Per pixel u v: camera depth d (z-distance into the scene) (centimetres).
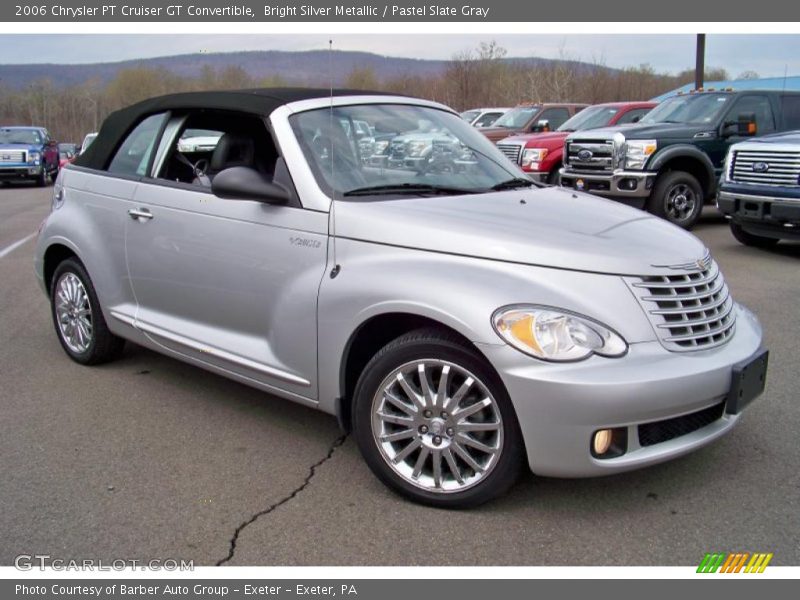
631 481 350
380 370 330
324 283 350
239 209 390
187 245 417
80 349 520
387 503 336
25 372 511
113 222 469
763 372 339
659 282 319
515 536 309
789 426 403
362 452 344
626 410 290
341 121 406
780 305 647
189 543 309
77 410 445
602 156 1030
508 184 424
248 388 481
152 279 446
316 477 361
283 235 370
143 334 458
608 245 325
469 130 468
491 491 316
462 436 317
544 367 293
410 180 393
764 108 1077
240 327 400
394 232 336
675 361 306
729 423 327
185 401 459
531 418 296
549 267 311
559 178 1135
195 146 470
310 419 430
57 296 529
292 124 391
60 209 519
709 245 945
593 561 292
